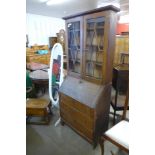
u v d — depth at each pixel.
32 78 3.11
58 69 2.58
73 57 2.21
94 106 1.72
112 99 2.34
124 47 3.58
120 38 3.58
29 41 5.84
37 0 3.84
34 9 4.83
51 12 5.32
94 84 1.89
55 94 2.75
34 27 5.90
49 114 2.62
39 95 3.52
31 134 2.14
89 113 1.81
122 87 2.23
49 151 1.83
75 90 2.05
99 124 1.90
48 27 6.34
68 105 2.16
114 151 1.80
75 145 1.94
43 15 5.96
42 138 2.06
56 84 2.66
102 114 1.90
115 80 2.25
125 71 2.13
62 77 2.53
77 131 2.10
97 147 1.90
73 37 2.14
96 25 1.75
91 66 1.95
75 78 2.18
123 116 1.73
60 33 5.74
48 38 6.39
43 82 3.08
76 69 2.22
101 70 1.81
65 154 1.79
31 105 2.42
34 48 5.41
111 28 1.62
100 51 1.79
